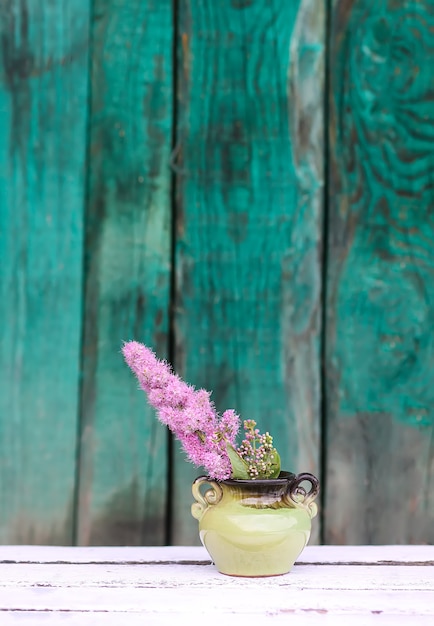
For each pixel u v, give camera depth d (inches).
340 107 61.7
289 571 53.9
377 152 61.7
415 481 61.3
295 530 52.4
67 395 61.1
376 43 61.7
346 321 61.4
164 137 61.4
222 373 61.2
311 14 61.6
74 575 53.6
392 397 61.4
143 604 50.8
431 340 61.4
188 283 61.3
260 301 61.3
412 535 61.3
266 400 61.2
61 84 61.3
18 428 61.0
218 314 61.3
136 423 61.1
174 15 61.4
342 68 61.7
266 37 61.6
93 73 61.4
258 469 53.0
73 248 61.2
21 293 61.1
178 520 61.1
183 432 53.4
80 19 61.4
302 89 61.5
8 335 61.1
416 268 61.5
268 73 61.5
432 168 61.7
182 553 56.6
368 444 61.4
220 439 53.4
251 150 61.5
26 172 61.2
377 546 58.0
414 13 61.7
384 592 51.9
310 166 61.5
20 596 51.6
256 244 61.4
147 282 61.2
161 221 61.4
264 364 61.2
